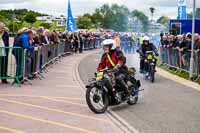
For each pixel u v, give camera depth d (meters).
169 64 20.34
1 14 50.94
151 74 15.33
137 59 26.36
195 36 16.23
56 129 7.71
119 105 10.52
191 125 8.24
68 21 33.81
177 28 28.11
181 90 13.27
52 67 20.30
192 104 10.68
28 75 14.01
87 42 39.47
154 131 7.71
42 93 11.97
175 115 9.26
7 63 13.04
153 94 12.35
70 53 31.36
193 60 16.09
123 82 9.94
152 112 9.61
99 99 9.41
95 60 25.95
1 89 12.36
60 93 12.11
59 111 9.46
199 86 14.34
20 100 10.66
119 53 9.98
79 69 19.80
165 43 21.67
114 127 8.00
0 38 12.97
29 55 13.77
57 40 22.84
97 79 9.41
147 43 16.05
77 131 7.59
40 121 8.36
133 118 8.91
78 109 9.77
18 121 8.30
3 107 9.68
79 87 13.53
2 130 7.52
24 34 13.38
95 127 7.96
